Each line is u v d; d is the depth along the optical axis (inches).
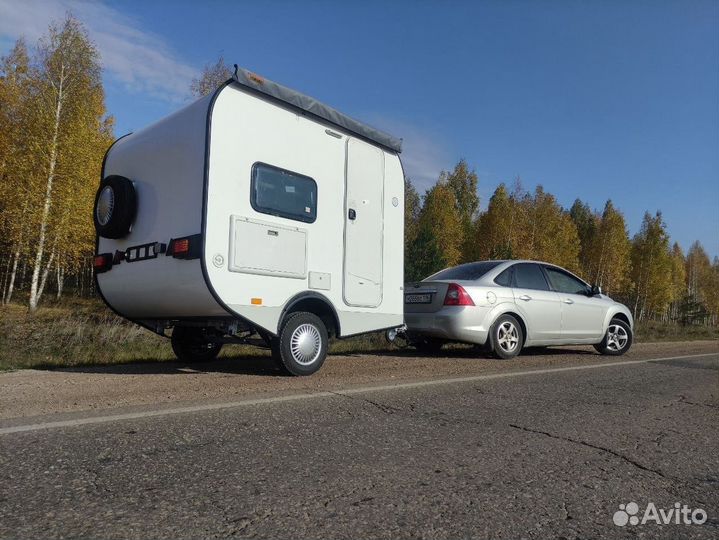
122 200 239.6
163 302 232.8
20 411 162.9
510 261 342.6
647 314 2332.7
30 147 842.2
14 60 971.3
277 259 227.9
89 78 914.7
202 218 204.5
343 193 261.6
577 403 192.4
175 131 225.5
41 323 410.3
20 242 867.4
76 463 116.4
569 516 96.9
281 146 234.4
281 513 93.7
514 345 323.6
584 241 2454.5
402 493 104.3
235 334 231.8
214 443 132.7
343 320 259.0
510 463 124.0
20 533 83.8
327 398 187.9
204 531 86.1
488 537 87.5
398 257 292.7
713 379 264.4
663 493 109.6
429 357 330.3
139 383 214.8
